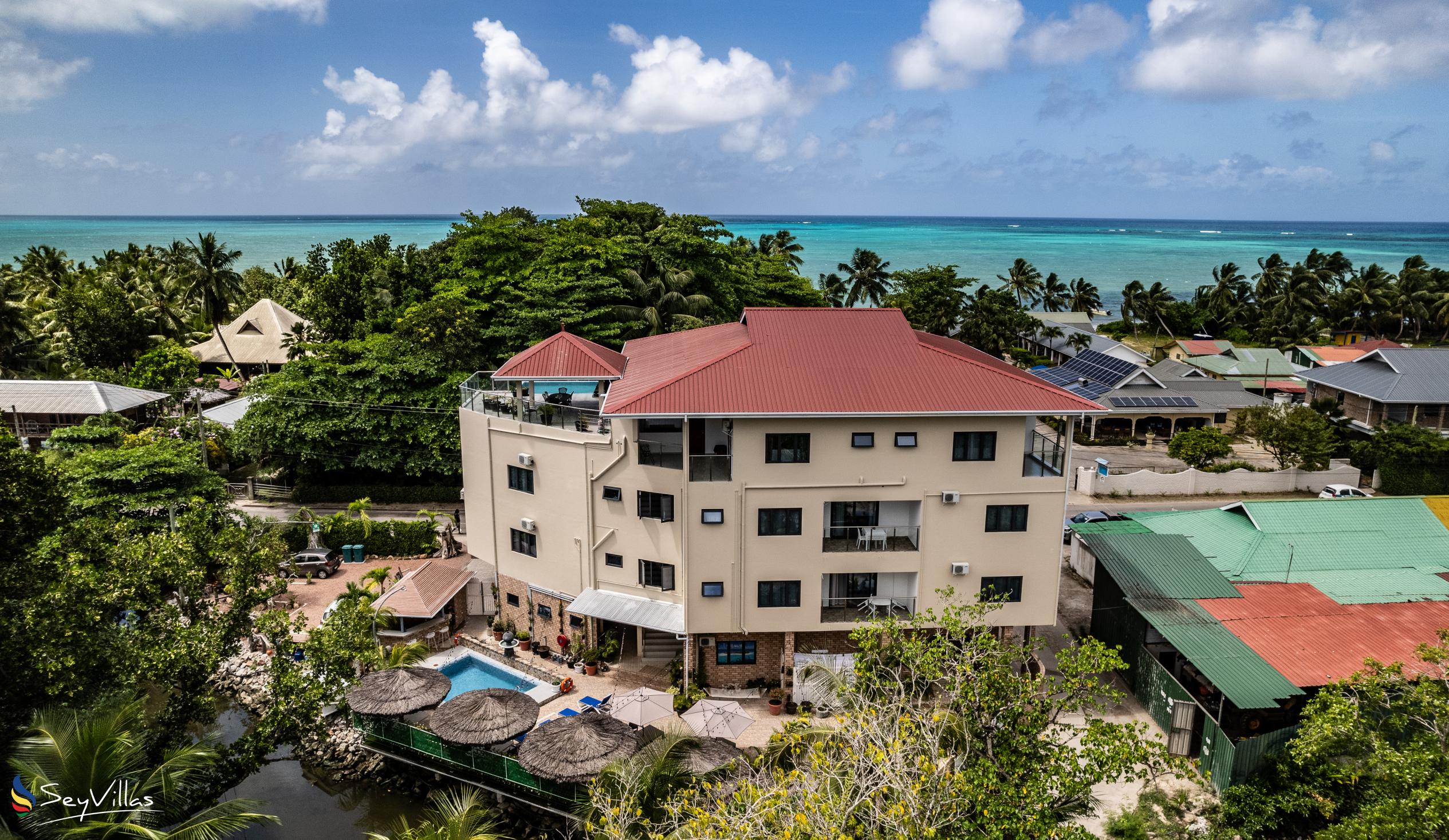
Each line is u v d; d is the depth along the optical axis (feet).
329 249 311.06
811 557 114.11
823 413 106.73
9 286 293.84
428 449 190.08
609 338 201.46
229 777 92.73
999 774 77.46
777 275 305.94
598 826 84.48
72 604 89.20
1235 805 90.58
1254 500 143.84
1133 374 263.70
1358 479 212.23
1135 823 89.71
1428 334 422.00
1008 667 84.17
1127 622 122.11
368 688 108.37
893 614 111.04
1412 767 70.38
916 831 66.44
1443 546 132.67
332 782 109.40
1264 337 394.52
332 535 167.53
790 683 118.21
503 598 138.62
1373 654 106.01
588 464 119.85
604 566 123.13
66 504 110.42
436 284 223.30
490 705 102.83
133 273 374.63
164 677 89.04
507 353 200.44
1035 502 114.21
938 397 110.42
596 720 99.45
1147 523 144.56
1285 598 119.34
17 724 85.66
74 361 274.98
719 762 90.74
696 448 122.72
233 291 341.62
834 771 68.90
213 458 212.23
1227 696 97.14
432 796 104.58
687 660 116.98
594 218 257.75
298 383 190.08
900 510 118.42
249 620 103.14
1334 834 71.46
